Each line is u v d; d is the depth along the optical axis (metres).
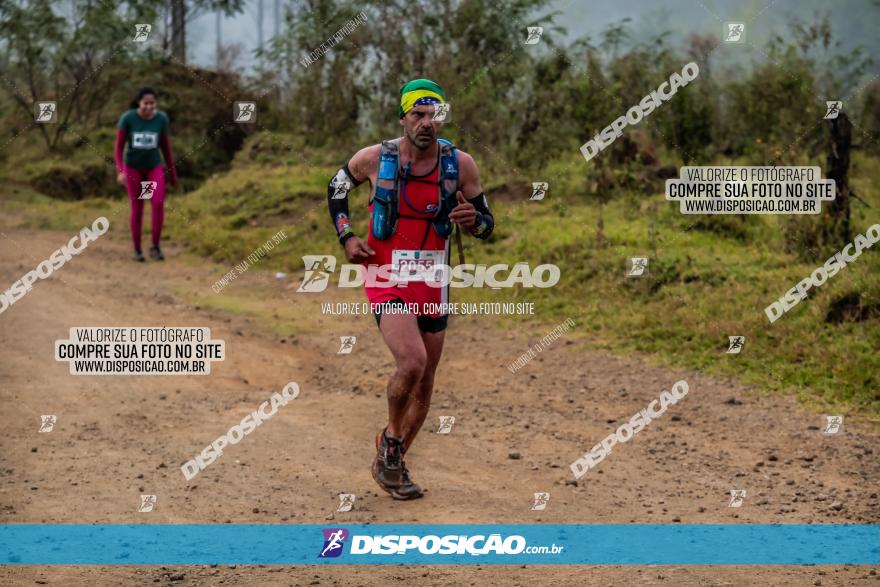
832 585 3.71
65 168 16.55
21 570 3.85
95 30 16.81
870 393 6.24
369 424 6.04
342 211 4.69
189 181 16.66
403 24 13.65
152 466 5.22
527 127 12.53
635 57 12.76
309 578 3.80
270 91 16.09
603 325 8.19
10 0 16.58
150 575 3.82
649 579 3.78
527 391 6.76
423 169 4.52
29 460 5.26
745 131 12.45
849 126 8.68
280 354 7.68
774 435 5.73
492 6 13.16
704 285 8.50
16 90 17.14
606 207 11.12
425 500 4.74
